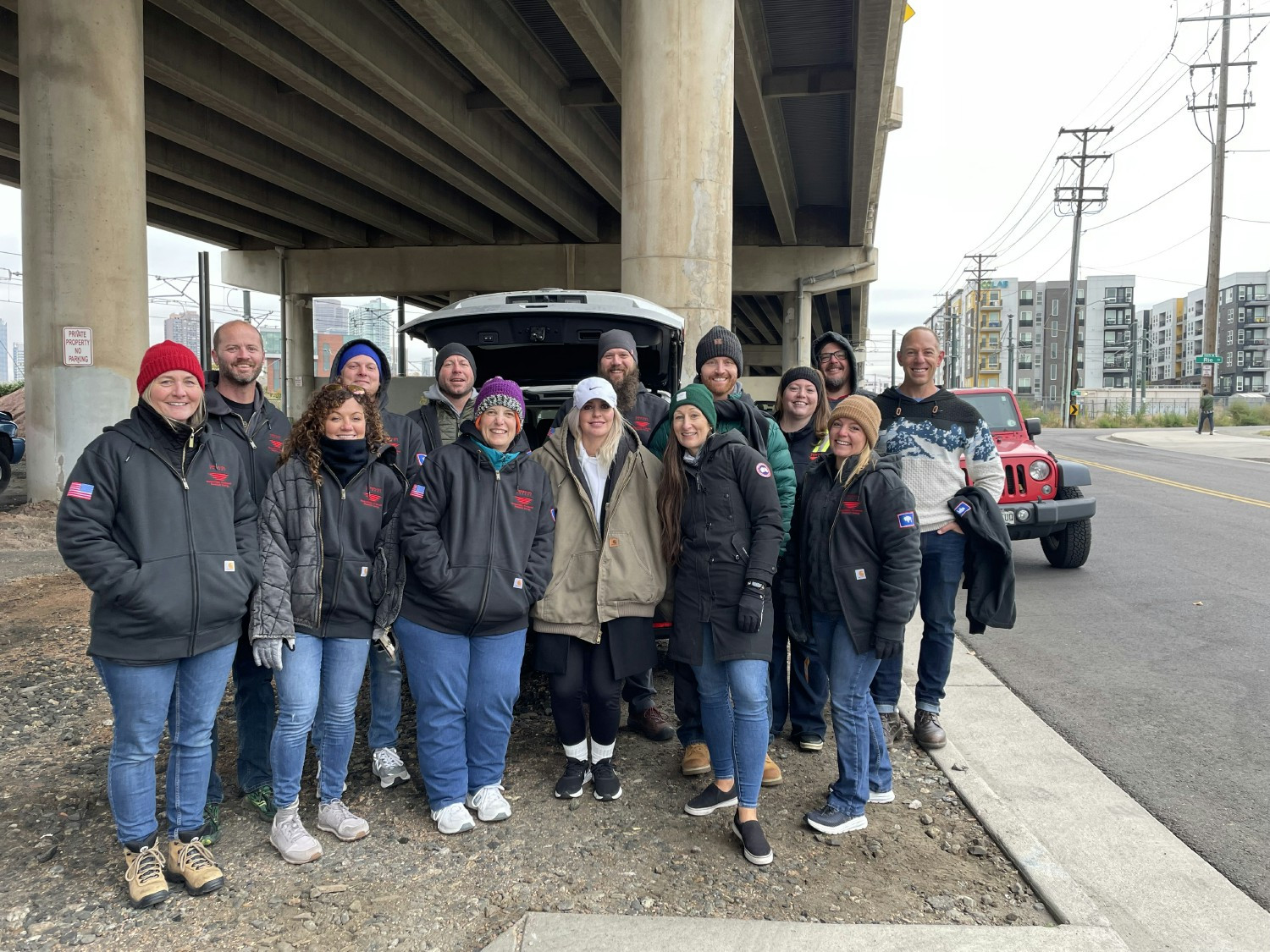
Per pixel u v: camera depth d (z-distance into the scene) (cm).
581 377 647
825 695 439
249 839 347
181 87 1574
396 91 1600
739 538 350
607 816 368
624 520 378
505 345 556
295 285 3030
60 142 1064
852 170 2359
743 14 1533
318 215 2662
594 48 1470
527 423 585
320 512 334
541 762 424
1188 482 1706
